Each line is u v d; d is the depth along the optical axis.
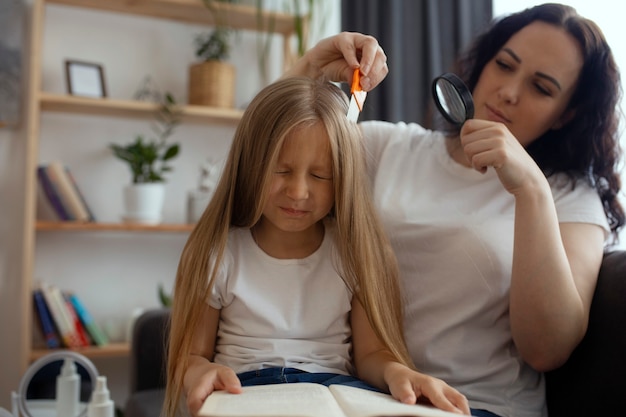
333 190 0.92
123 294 2.42
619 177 1.18
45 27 2.35
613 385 0.96
